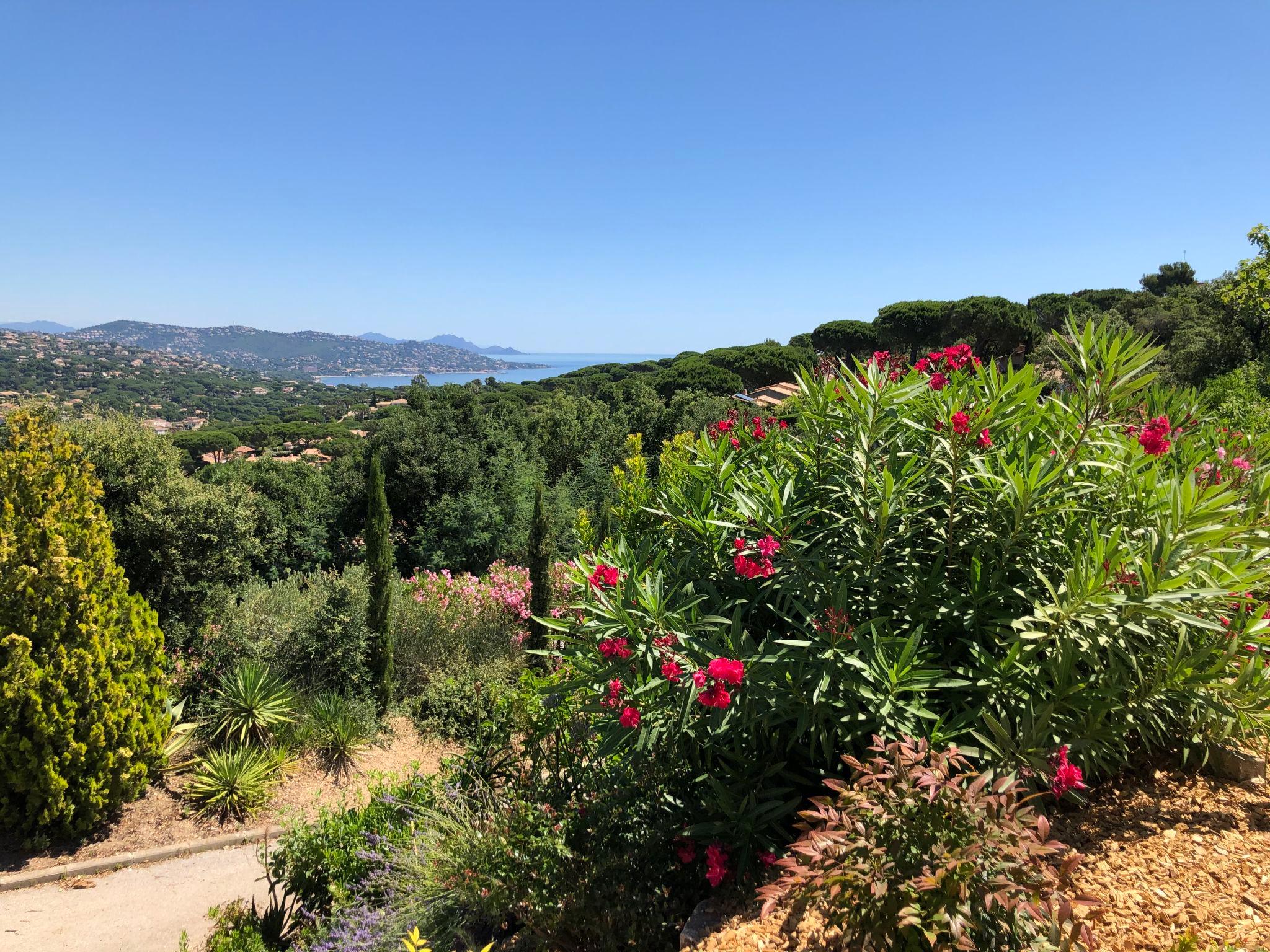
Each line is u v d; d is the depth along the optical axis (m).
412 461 14.84
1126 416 3.58
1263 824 2.46
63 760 5.47
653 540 4.21
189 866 5.60
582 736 3.69
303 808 6.49
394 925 3.64
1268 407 7.40
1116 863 2.36
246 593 9.05
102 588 5.78
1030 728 2.60
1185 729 2.93
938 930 1.66
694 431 20.20
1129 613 2.58
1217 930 1.96
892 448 3.21
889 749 2.02
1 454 5.54
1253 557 2.73
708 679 2.62
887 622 2.95
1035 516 2.86
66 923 4.86
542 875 3.01
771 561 3.05
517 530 15.30
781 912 2.50
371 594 8.39
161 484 9.13
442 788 4.48
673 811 3.11
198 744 6.95
